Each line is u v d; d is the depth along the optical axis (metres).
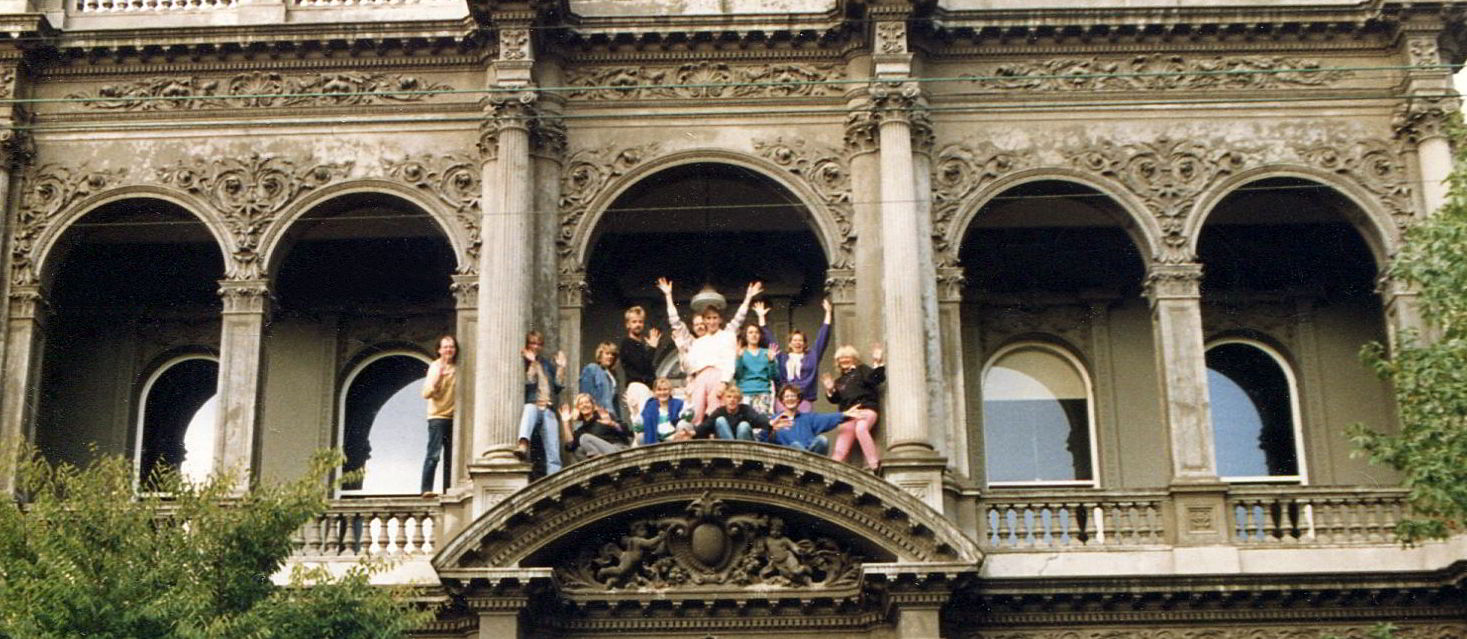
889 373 28.08
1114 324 32.06
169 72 30.14
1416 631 27.12
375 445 31.92
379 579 27.31
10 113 29.70
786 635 27.09
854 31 29.89
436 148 29.78
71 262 32.16
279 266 29.98
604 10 30.47
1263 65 30.09
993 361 32.22
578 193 29.61
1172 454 28.25
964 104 29.86
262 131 29.89
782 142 29.81
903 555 26.28
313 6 30.50
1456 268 24.88
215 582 23.23
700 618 27.05
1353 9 29.89
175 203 29.64
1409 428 24.92
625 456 26.36
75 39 29.91
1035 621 27.12
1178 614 27.14
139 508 23.75
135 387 32.03
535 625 26.78
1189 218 29.47
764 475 26.59
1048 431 31.84
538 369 27.98
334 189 29.62
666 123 29.92
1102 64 30.08
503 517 26.17
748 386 28.31
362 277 32.38
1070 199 30.20
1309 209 31.30
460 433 28.52
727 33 29.89
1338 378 31.69
